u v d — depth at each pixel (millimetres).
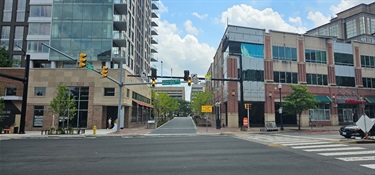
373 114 45469
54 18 39062
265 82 39062
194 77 25672
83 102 32906
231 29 39094
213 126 40406
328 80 43000
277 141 17359
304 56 42031
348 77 44594
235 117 37312
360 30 85500
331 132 27797
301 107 31016
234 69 38156
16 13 47625
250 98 38031
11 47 46469
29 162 9625
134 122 40375
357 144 14602
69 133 25375
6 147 14648
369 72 46250
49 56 38250
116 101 32969
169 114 94438
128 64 47250
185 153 11766
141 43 60719
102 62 39000
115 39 39656
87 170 8102
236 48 38875
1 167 8680
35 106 32312
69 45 38531
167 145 15234
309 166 8523
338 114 43375
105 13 39406
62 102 26250
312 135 22891
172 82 25750
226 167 8477
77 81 33062
